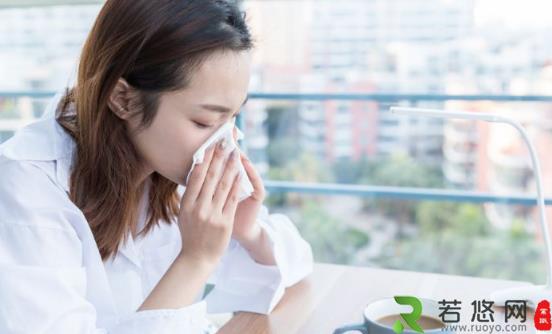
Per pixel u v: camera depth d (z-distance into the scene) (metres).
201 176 0.87
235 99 0.84
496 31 3.29
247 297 1.02
